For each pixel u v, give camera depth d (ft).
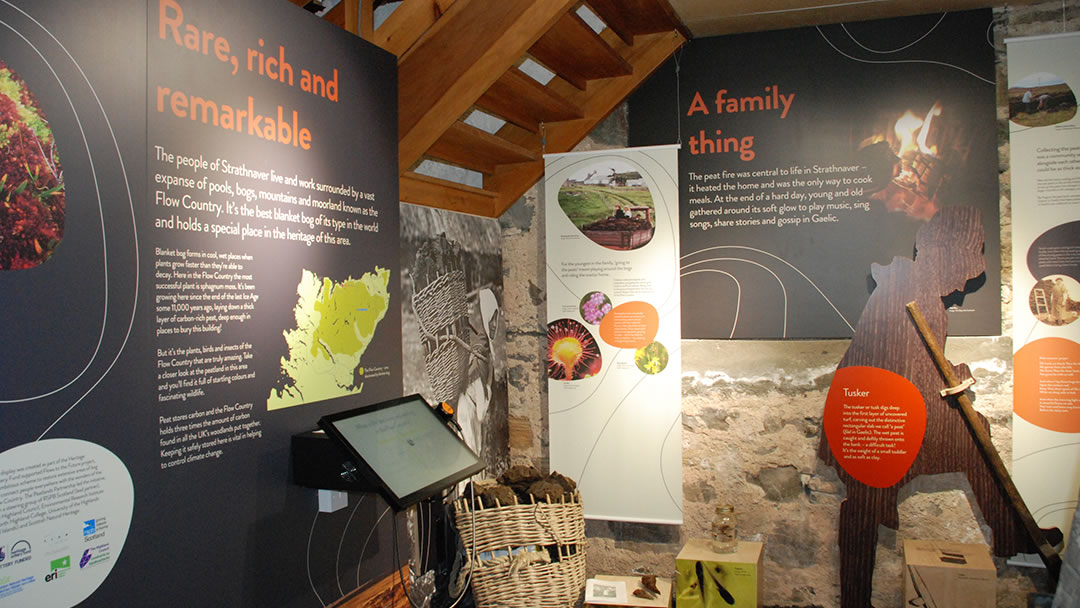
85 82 5.35
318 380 7.82
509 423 14.33
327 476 7.23
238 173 6.80
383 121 9.09
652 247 12.93
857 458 12.26
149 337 5.84
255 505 6.90
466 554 10.23
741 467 13.06
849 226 12.59
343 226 8.30
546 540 10.50
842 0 11.64
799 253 12.80
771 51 12.92
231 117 6.72
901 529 12.33
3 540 4.74
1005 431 11.91
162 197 5.98
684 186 13.30
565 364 13.29
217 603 6.45
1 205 4.77
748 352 13.02
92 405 5.36
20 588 4.83
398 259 9.34
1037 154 11.69
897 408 12.09
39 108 5.02
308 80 7.77
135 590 5.67
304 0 9.49
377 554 9.00
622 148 13.42
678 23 12.34
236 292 6.75
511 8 9.68
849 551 12.27
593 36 11.07
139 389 5.74
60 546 5.10
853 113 12.57
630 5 11.44
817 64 12.72
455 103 9.98
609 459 13.11
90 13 5.40
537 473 11.39
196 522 6.25
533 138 13.74
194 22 6.33
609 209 13.10
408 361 10.79
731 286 13.09
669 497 12.85
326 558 7.95
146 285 5.82
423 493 7.19
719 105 13.14
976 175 12.05
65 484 5.15
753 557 11.70
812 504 12.71
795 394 12.81
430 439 8.24
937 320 11.93
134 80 5.75
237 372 6.73
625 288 13.04
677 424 12.80
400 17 10.06
